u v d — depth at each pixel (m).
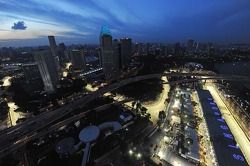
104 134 127.94
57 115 160.88
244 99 186.25
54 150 115.25
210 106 157.88
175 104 173.50
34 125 145.25
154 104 185.62
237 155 96.56
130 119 149.50
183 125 134.62
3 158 110.94
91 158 106.62
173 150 108.69
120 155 109.94
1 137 130.88
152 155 108.00
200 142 116.62
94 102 187.75
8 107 188.12
